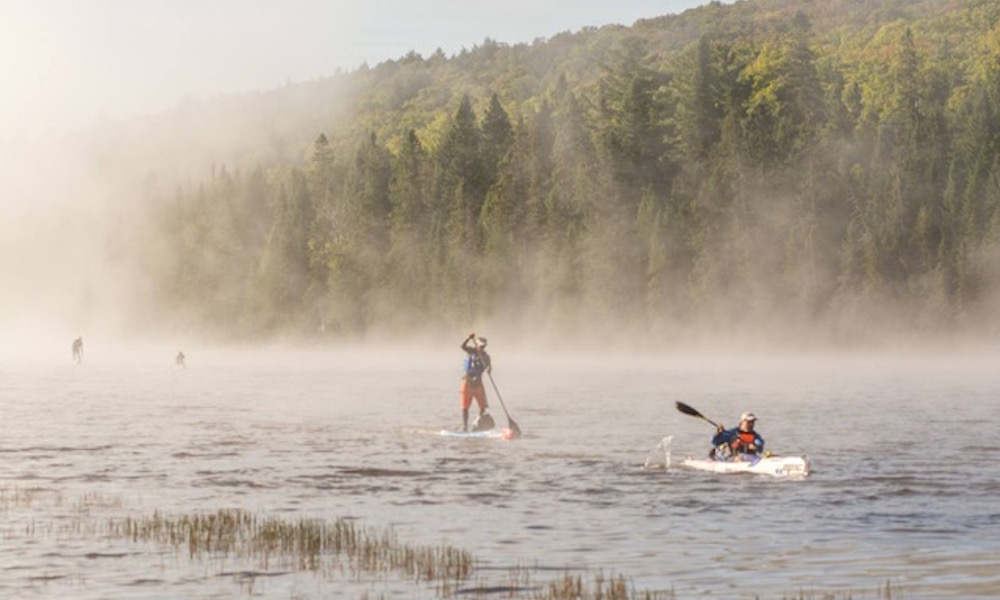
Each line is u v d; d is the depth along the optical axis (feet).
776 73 532.73
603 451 103.65
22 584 51.01
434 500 75.15
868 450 102.78
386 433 122.42
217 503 74.33
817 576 52.21
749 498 75.25
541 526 65.26
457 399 184.75
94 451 104.83
